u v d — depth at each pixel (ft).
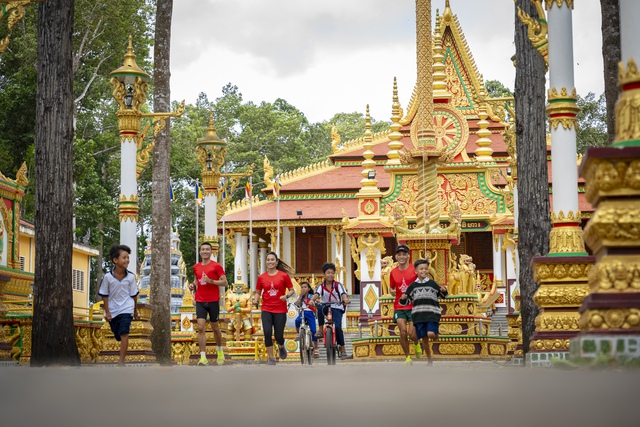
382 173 182.70
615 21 49.32
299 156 256.11
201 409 9.39
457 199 153.38
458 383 12.34
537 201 54.80
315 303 66.95
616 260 18.97
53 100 50.80
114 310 51.75
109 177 193.36
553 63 39.73
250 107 256.32
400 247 59.31
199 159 104.27
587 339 18.93
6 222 93.61
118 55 169.07
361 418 8.32
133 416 8.85
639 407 8.74
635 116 19.03
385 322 91.56
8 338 64.59
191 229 228.43
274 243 175.73
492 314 145.69
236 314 114.32
